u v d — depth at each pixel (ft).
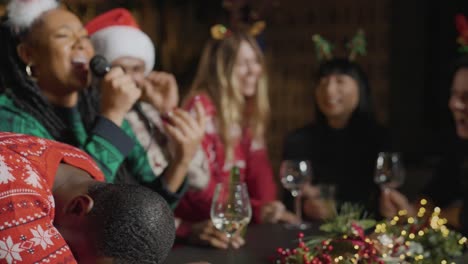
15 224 3.28
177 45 19.27
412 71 18.81
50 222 3.42
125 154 5.55
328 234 5.79
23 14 5.46
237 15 9.78
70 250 3.37
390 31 18.69
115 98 5.58
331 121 9.76
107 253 3.21
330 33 18.90
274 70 19.39
